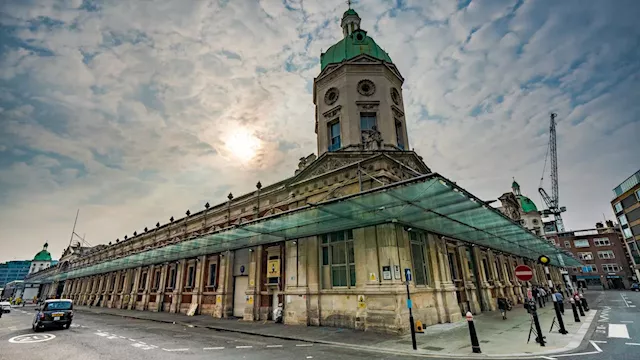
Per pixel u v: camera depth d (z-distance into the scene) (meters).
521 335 11.38
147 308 30.33
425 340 10.86
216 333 14.26
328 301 15.26
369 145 17.47
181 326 17.42
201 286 24.16
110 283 40.22
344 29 25.27
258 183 22.23
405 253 14.34
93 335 13.66
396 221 13.73
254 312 18.67
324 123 20.55
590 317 16.27
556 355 8.28
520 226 18.77
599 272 66.88
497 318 16.72
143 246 36.75
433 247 16.61
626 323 13.80
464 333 12.07
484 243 22.94
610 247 67.06
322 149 20.16
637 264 58.12
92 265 40.66
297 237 17.31
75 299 49.06
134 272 35.59
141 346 10.76
